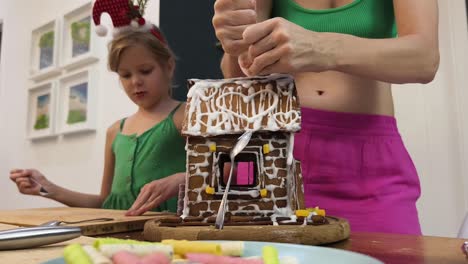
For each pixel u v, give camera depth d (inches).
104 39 73.3
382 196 29.3
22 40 95.5
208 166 22.5
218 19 23.2
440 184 58.0
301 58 21.6
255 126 22.1
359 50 22.6
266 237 18.2
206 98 23.4
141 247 12.3
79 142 76.9
